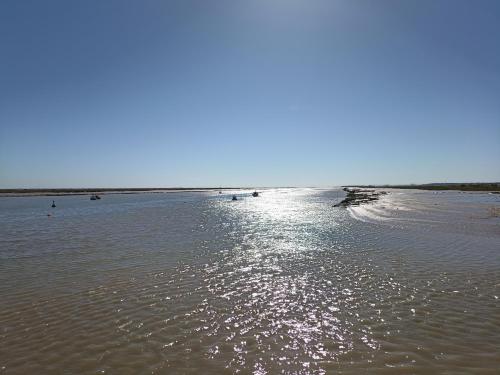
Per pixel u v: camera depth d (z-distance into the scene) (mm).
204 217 39656
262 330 8938
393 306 10344
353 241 21172
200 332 8906
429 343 8023
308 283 12820
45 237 25141
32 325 9562
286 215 40594
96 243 22047
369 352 7684
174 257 17531
